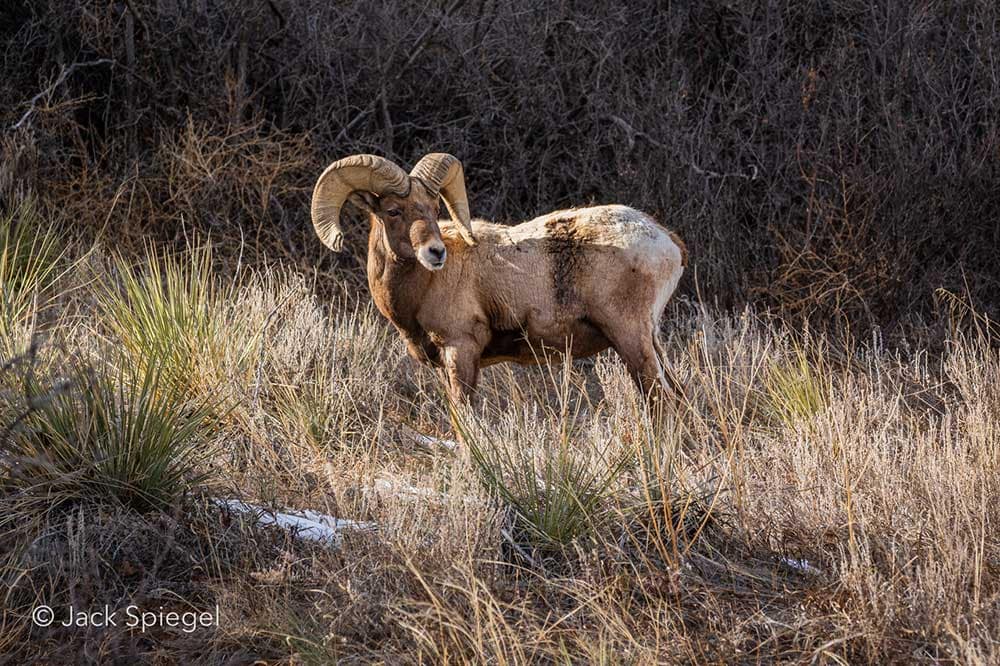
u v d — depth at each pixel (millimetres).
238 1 37938
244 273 33031
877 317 33031
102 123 39406
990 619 14953
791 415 24547
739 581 16984
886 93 37688
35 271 27266
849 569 16547
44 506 17312
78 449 17859
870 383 24578
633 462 19203
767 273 34438
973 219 35125
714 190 36188
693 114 39188
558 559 17359
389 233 22031
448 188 22516
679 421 19922
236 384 22766
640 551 16500
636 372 23359
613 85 39188
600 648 14250
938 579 15484
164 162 35281
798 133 36469
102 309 26594
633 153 37375
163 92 37625
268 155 35375
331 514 19031
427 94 39406
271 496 19578
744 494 18594
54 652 15156
